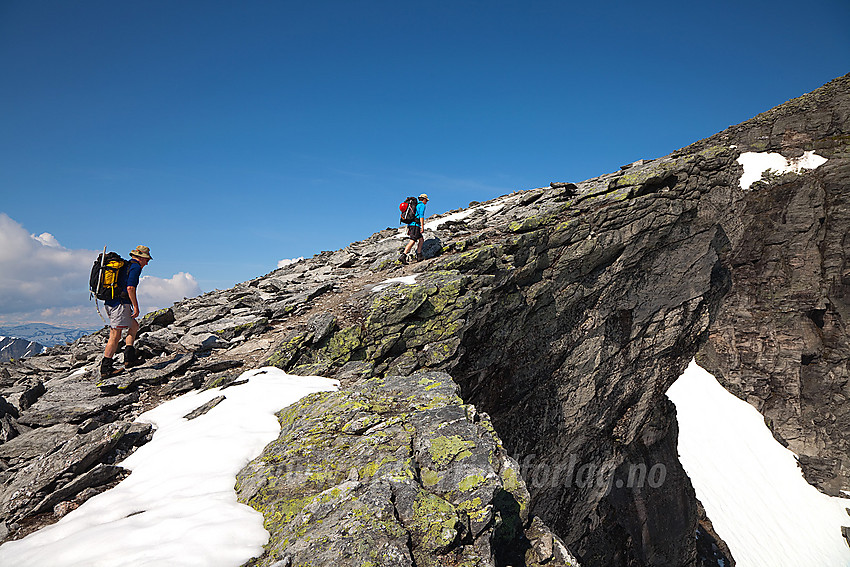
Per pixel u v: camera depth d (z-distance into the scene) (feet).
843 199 193.47
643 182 83.97
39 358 52.01
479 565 18.35
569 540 88.28
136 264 40.11
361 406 29.09
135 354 41.96
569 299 77.56
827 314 201.36
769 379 217.56
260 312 57.77
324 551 16.46
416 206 72.38
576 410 82.07
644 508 100.42
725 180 96.73
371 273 74.28
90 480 23.32
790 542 187.73
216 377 38.55
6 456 27.71
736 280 219.20
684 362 103.19
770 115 234.58
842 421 199.31
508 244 66.85
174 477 23.38
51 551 17.12
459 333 52.08
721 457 217.36
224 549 17.31
